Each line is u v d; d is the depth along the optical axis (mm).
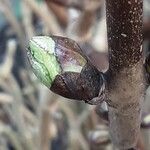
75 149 161
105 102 66
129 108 61
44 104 129
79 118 153
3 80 170
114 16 52
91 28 121
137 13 52
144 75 59
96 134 99
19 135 169
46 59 57
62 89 57
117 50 55
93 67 58
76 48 58
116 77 58
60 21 140
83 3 115
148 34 109
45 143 135
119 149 69
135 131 66
